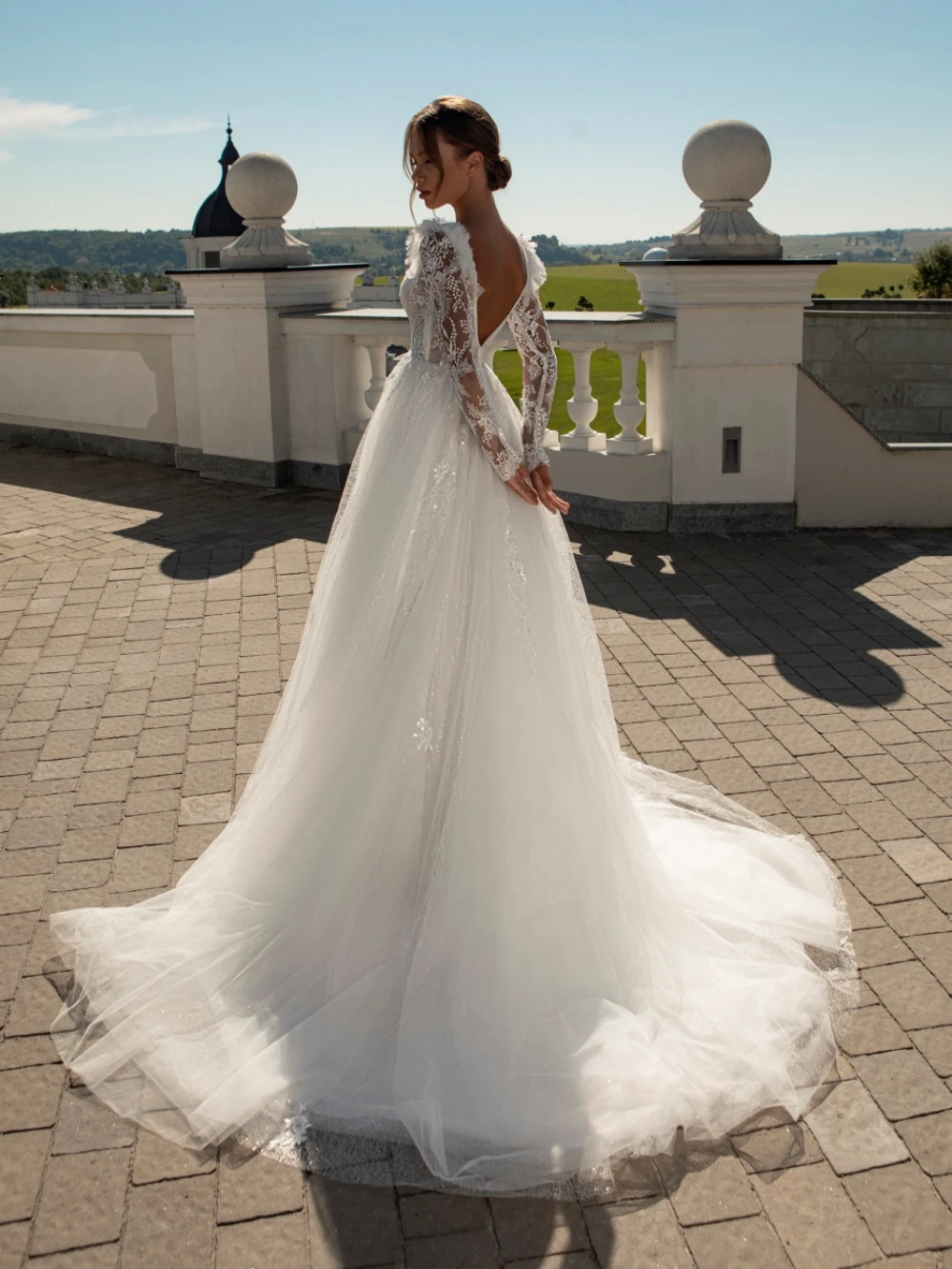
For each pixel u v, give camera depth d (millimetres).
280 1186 2109
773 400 6445
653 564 6055
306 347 7754
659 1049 2391
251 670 4695
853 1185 2105
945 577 5770
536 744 2520
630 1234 2006
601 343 6590
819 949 2816
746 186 6301
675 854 3174
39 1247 1989
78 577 6016
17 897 3080
